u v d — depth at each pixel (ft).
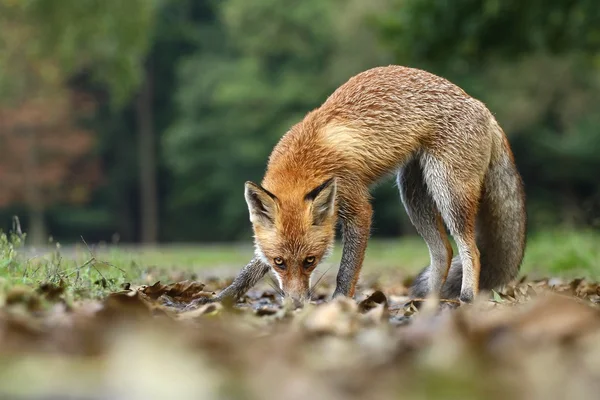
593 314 18.80
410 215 37.22
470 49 99.25
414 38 99.86
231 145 222.07
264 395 12.73
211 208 242.17
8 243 34.04
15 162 196.13
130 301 20.77
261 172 225.15
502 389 13.29
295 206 31.19
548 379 13.60
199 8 259.39
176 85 253.03
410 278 49.08
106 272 34.81
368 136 33.88
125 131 246.27
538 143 190.49
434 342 16.35
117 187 245.86
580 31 96.22
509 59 103.76
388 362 15.17
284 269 31.27
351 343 17.81
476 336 16.52
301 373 13.55
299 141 33.58
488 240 37.45
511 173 37.11
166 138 233.55
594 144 186.91
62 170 202.18
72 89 222.07
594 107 188.03
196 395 12.46
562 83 183.11
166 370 13.44
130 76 143.13
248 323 20.94
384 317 23.27
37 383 13.02
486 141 35.63
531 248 77.15
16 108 189.88
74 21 132.16
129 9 134.00
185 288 31.83
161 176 253.24
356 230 33.91
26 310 20.83
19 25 156.76
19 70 179.83
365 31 194.59
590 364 14.83
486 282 37.58
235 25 220.43
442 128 34.81
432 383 13.37
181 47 253.85
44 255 37.37
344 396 12.78
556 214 184.75
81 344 16.34
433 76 35.58
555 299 19.04
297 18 214.48
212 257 89.92
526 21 94.79
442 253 36.58
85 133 209.36
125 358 14.26
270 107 217.15
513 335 17.13
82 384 12.93
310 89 214.28
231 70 232.12
